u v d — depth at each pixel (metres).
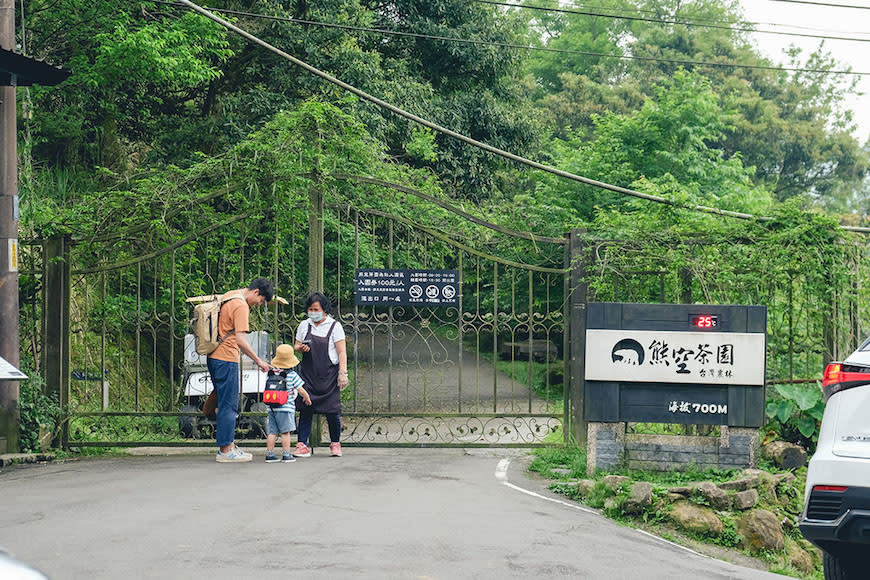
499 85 28.00
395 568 5.23
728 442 8.65
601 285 10.41
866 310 10.38
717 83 49.53
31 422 10.20
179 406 12.85
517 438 13.34
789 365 10.22
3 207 9.75
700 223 11.30
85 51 18.34
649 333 8.70
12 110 9.82
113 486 7.81
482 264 11.45
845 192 51.00
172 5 17.84
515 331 10.87
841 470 4.62
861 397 4.68
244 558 5.34
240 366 10.11
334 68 21.70
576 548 6.00
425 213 11.62
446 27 25.80
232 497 7.29
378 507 7.02
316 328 9.97
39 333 11.00
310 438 10.63
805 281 10.24
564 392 10.68
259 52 22.38
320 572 5.09
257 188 10.86
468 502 7.39
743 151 48.81
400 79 23.53
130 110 22.38
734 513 7.37
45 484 7.96
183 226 11.73
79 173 18.80
